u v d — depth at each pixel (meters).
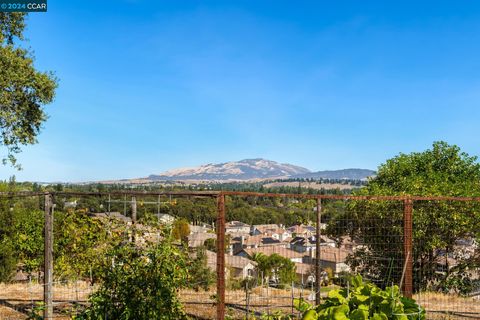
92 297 5.96
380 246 11.46
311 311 3.34
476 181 14.75
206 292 9.45
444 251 12.34
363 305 3.27
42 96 17.33
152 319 5.71
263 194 6.46
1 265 13.26
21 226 12.95
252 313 7.79
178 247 6.65
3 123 16.80
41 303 7.19
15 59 16.23
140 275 5.87
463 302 9.78
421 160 15.93
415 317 3.35
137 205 7.19
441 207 11.89
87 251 7.40
